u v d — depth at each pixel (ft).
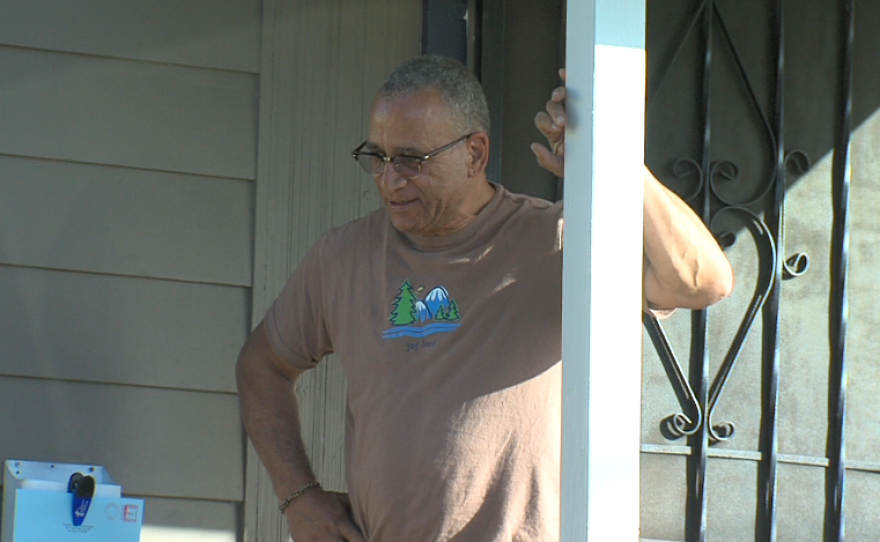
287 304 23.21
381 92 20.57
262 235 27.53
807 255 29.30
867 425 29.30
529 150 28.89
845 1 29.81
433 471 19.83
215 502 26.84
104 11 27.12
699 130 28.91
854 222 29.58
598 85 16.93
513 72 28.94
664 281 19.44
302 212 27.78
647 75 28.73
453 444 19.79
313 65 28.14
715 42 29.22
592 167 16.90
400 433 20.25
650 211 18.38
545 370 20.24
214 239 27.30
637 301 16.93
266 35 27.94
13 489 22.04
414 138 19.95
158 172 27.14
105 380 26.50
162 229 27.07
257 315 27.37
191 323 27.07
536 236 20.61
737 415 28.76
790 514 28.78
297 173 27.84
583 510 16.74
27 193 26.50
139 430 26.58
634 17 17.11
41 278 26.43
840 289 29.32
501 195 21.17
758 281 29.01
